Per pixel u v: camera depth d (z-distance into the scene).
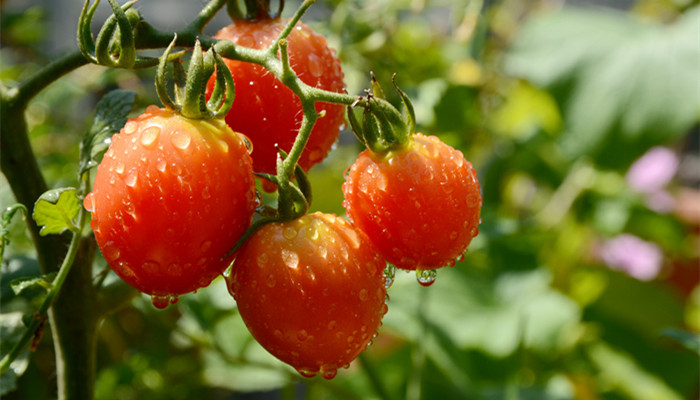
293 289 0.28
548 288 0.66
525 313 0.57
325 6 0.50
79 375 0.33
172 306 0.48
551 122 0.70
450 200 0.29
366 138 0.29
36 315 0.30
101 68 0.54
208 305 0.42
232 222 0.28
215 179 0.27
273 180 0.28
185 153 0.27
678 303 0.71
